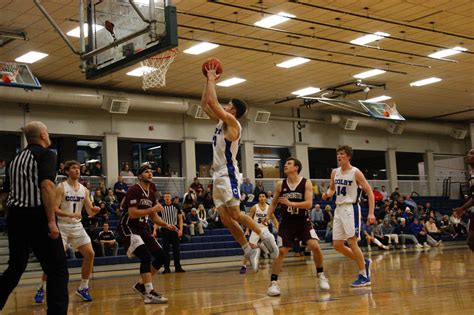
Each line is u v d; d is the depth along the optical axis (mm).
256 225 6219
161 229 14641
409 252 19078
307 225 7945
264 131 26172
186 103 23188
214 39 17344
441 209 28438
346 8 15594
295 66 20469
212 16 15586
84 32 9258
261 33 17109
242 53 18719
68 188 8055
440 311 5703
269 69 20656
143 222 7832
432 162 31859
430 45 19094
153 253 7809
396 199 24703
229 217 6113
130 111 22938
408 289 7750
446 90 25062
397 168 33938
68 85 20766
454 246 22625
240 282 10516
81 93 20703
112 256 16109
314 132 27797
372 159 33281
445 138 32750
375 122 28234
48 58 17953
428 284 8312
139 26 7938
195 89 22703
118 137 22531
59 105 20719
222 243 19078
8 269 4855
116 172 22141
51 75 19688
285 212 7809
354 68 21125
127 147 24344
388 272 10828
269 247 6285
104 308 7320
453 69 21953
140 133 23062
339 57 19766
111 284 11891
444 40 18688
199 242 19016
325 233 21625
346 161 8141
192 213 19297
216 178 5988
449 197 31594
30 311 7641
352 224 8109
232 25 16344
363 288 8078
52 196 4660
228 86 22625
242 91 23516
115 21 8422
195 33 16750
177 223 14688
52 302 4605
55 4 13961
